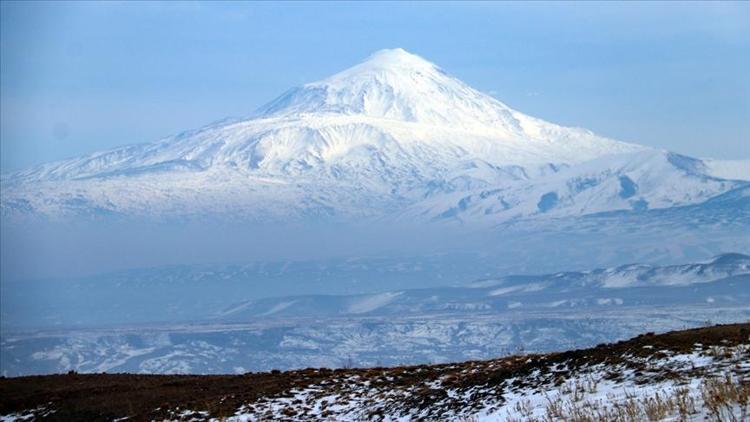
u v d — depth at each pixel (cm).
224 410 5303
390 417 4728
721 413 3062
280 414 5134
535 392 4338
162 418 5303
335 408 5147
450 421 4275
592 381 4253
